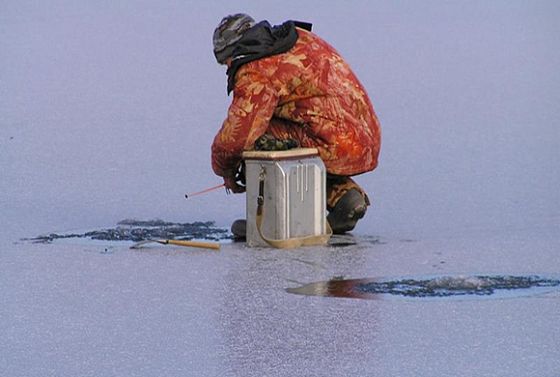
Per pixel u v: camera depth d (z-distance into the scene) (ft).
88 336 55.67
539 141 106.63
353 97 76.13
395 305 59.21
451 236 74.64
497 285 62.59
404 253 70.18
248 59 74.28
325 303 59.88
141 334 55.77
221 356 52.47
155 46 171.53
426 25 182.19
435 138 109.60
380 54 158.92
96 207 86.58
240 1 204.03
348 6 196.44
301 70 74.74
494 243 72.23
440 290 61.77
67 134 116.78
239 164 76.43
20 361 52.54
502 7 199.93
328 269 66.74
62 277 66.23
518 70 147.23
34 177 97.50
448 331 55.01
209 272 66.59
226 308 59.47
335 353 52.44
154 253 71.56
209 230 78.69
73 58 164.66
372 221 79.97
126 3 211.61
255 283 64.03
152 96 136.67
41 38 181.16
